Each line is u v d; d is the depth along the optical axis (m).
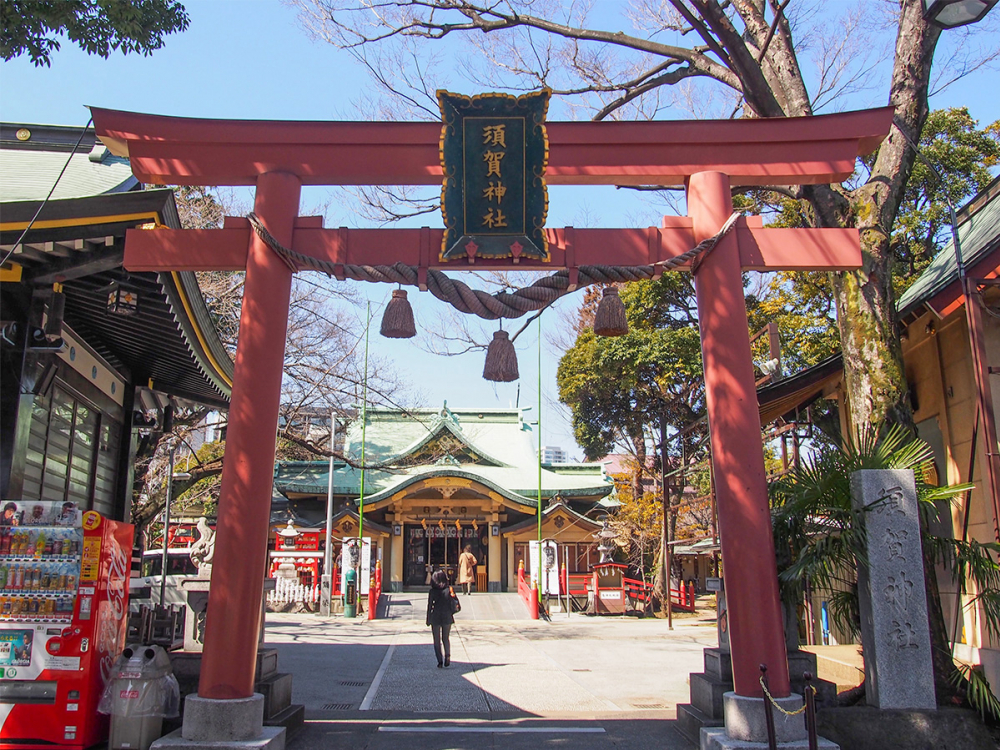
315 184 7.06
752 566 6.11
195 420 16.95
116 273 7.38
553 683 11.02
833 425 12.93
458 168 6.74
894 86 8.41
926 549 6.64
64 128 8.93
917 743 6.12
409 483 29.12
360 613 23.70
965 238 9.68
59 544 6.07
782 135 6.94
